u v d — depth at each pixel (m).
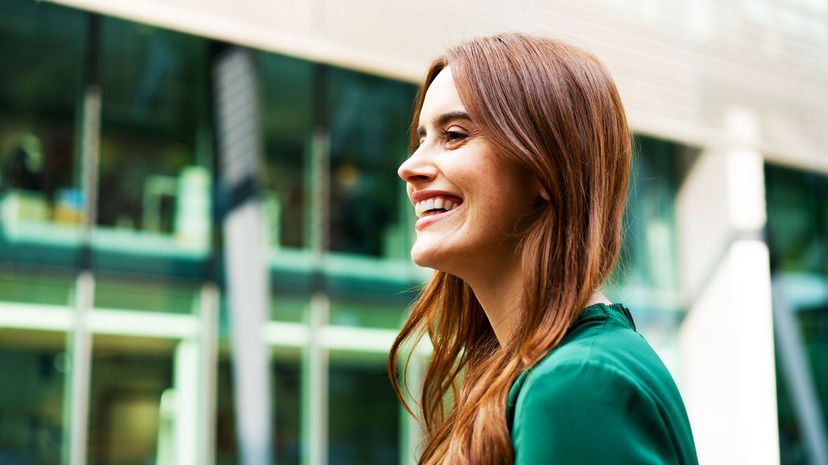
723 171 11.04
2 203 7.82
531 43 0.99
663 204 11.23
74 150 8.12
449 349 1.23
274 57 9.09
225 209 8.67
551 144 0.93
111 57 8.33
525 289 0.91
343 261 9.23
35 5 8.09
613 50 10.36
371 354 9.20
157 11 7.99
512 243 0.96
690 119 10.80
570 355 0.79
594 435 0.74
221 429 8.37
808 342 11.42
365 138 9.48
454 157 0.96
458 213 0.96
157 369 8.21
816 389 11.32
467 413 0.88
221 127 8.73
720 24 11.26
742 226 10.98
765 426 10.73
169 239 8.46
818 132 11.65
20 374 7.62
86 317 7.98
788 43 11.74
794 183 11.80
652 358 0.84
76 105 8.16
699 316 11.04
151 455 8.03
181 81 8.62
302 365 8.89
